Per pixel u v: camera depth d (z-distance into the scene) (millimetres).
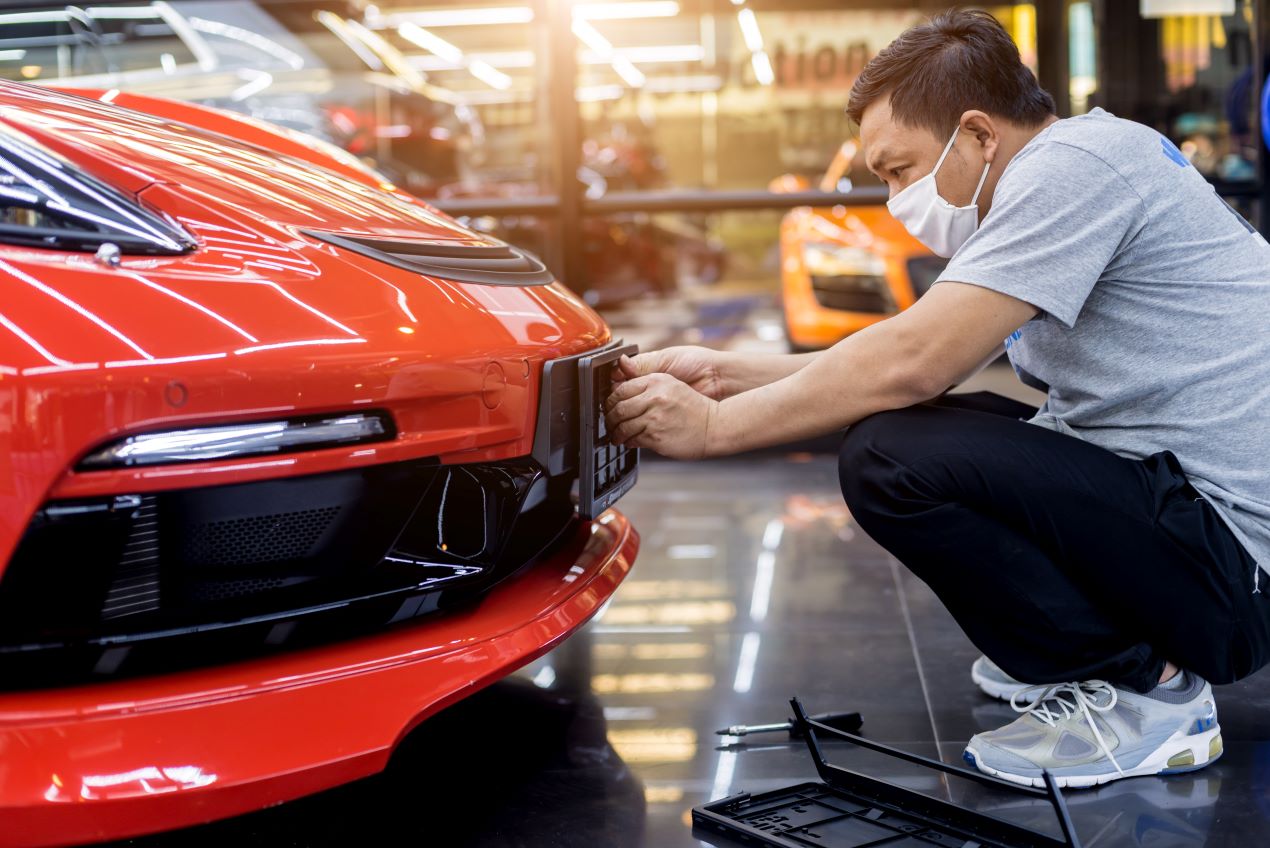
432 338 1148
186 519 1043
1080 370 1241
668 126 3479
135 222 1091
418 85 3553
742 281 3580
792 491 2965
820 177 3477
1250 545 1185
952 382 1212
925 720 1450
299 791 983
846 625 1855
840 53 3422
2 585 986
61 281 1006
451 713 1497
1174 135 3322
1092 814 1178
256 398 1020
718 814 1159
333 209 1348
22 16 3588
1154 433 1218
